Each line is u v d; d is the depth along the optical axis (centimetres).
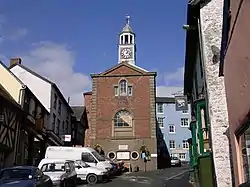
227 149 1411
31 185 1242
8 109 2262
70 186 1859
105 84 4131
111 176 2614
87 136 4897
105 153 3881
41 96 3378
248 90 900
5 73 2662
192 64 2094
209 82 1502
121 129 3969
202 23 1585
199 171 1588
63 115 3981
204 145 1580
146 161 3819
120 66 4188
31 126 2733
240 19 932
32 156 2795
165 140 5984
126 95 4081
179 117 6100
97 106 4056
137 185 2061
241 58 948
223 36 1155
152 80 4116
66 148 2517
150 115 3991
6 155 2294
